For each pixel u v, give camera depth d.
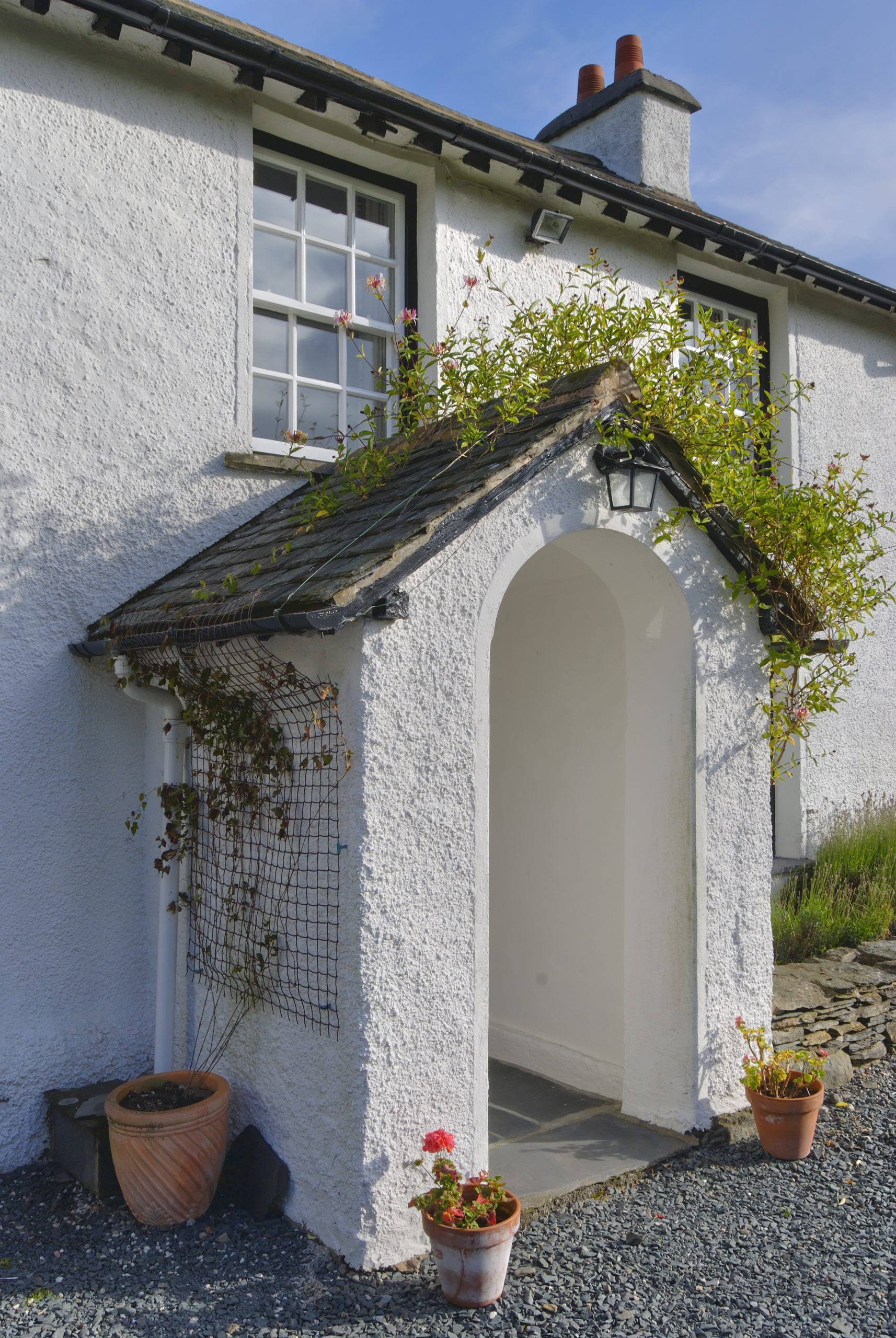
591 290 7.82
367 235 6.94
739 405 6.21
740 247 8.41
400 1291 3.90
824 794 9.20
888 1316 3.80
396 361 6.97
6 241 5.17
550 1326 3.70
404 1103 4.09
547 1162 4.93
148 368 5.60
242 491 5.91
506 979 6.64
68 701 5.30
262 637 4.05
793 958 7.21
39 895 5.20
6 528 5.12
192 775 5.26
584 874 6.10
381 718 4.05
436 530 4.04
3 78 5.20
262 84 5.92
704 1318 3.77
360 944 3.98
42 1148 5.14
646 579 5.30
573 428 4.56
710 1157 5.11
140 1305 3.84
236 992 4.81
